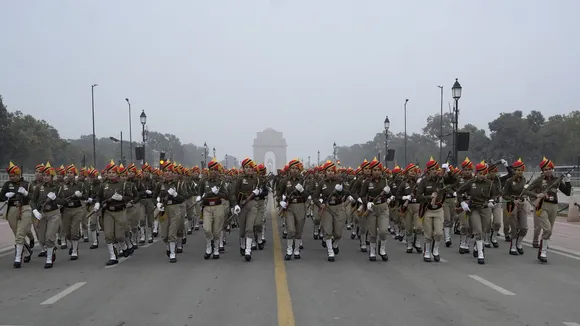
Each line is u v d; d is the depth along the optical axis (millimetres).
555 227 19234
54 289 9172
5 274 10672
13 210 11945
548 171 12109
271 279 9891
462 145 22234
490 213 12211
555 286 9258
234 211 11922
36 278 10211
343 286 9258
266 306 7844
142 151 32375
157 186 14570
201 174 19172
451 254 13266
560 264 11648
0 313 7590
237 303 8031
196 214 19438
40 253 13328
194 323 6996
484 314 7402
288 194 12406
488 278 10008
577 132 66188
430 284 9438
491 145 67812
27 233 12664
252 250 13992
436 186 11984
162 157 30531
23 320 7223
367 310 7621
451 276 10211
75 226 12531
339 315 7352
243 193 12375
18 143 57531
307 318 7203
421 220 12297
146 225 15773
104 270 11039
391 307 7785
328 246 12195
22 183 11922
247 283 9523
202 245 15188
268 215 26125
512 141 66500
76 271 10961
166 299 8328
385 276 10219
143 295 8617
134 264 11781
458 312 7508
